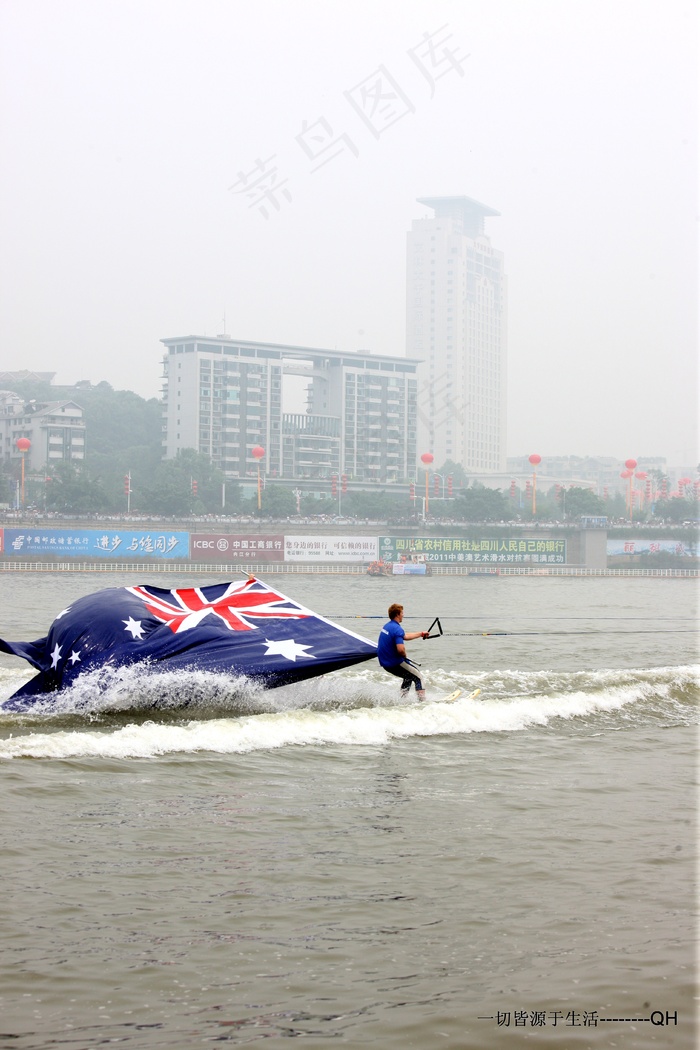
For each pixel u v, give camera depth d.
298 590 74.06
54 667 14.92
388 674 18.66
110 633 15.09
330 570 125.12
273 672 15.20
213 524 145.25
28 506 173.62
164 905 7.37
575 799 10.90
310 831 9.30
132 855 8.39
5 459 196.50
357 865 8.40
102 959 6.47
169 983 6.20
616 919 7.37
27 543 113.88
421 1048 5.54
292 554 124.88
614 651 26.42
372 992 6.17
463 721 14.80
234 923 7.10
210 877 7.97
